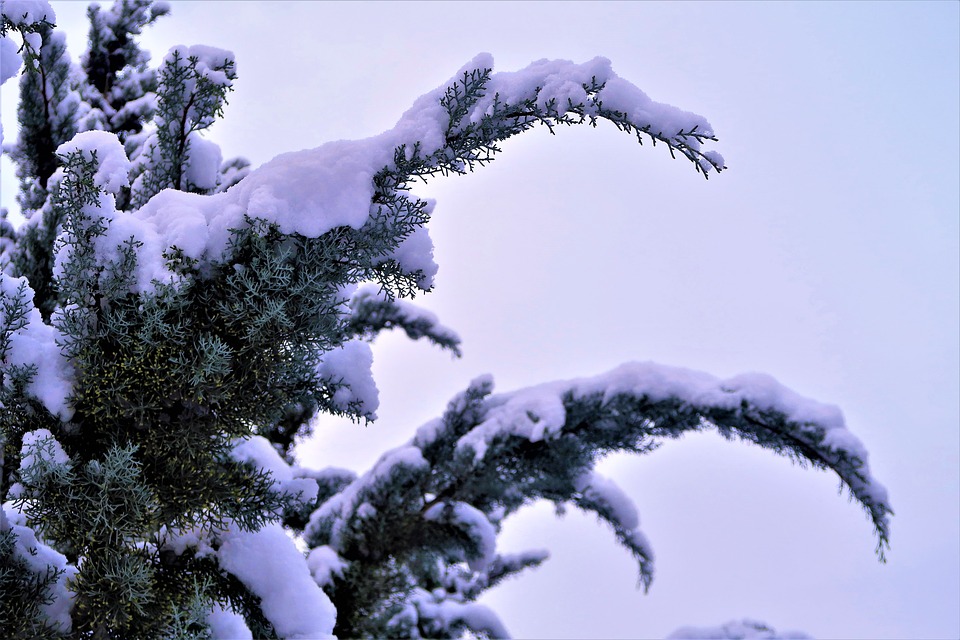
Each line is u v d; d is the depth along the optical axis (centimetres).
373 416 228
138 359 184
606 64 181
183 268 183
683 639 393
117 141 193
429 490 360
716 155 176
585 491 389
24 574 190
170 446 191
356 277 197
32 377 188
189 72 231
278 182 182
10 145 295
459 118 184
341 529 346
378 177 188
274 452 258
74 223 182
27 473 178
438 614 424
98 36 318
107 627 190
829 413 342
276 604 220
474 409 371
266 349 191
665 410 348
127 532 185
